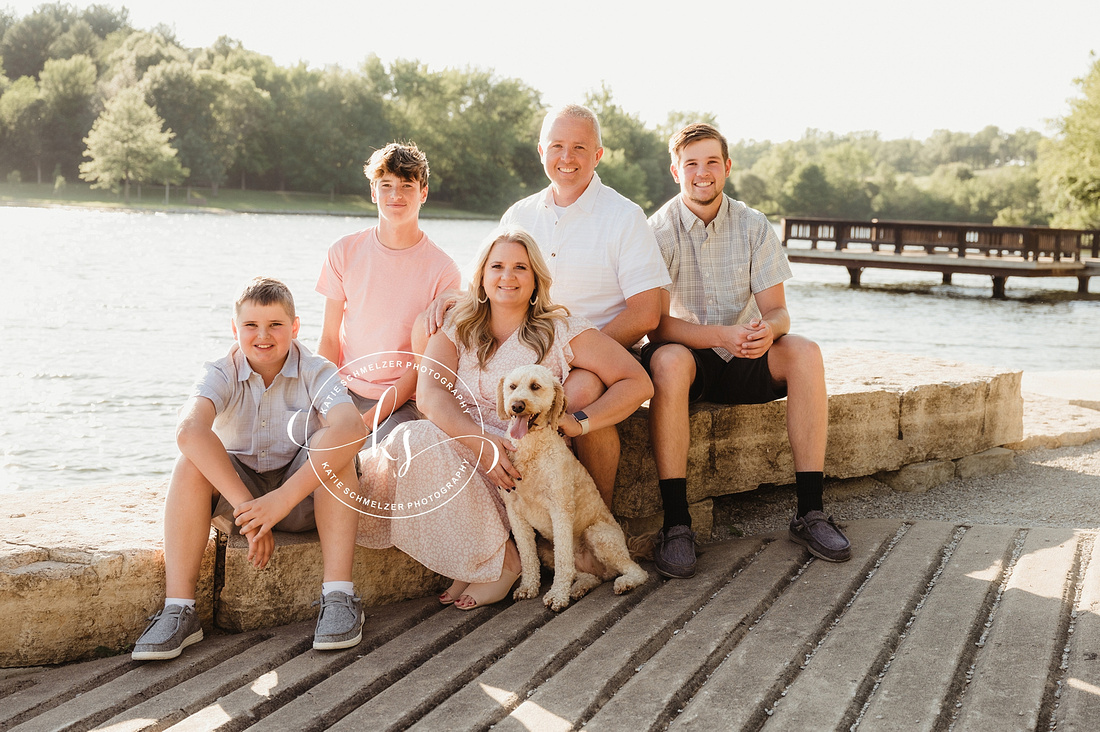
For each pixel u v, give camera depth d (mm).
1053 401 6363
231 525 3076
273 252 27734
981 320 16062
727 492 4168
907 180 111125
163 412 7848
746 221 3996
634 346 4289
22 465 6305
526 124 87438
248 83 76750
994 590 3023
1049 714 2248
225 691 2600
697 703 2355
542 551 3391
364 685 2578
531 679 2559
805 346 3621
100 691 2592
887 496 4621
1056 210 40125
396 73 83875
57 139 75688
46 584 2805
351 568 3027
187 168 71750
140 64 80938
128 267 20656
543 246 3932
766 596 3078
